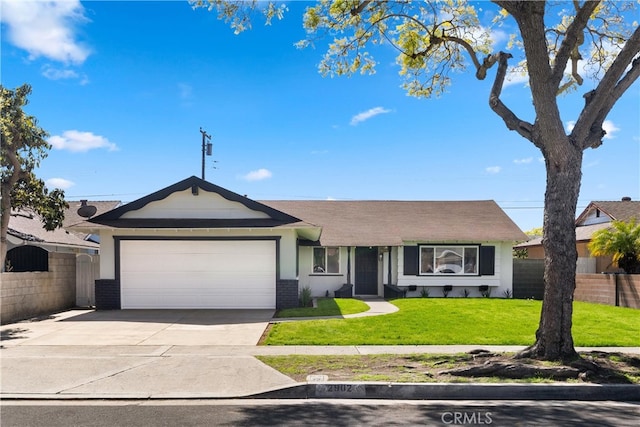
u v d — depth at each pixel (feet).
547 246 27.48
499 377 24.79
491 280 73.46
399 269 73.31
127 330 38.86
